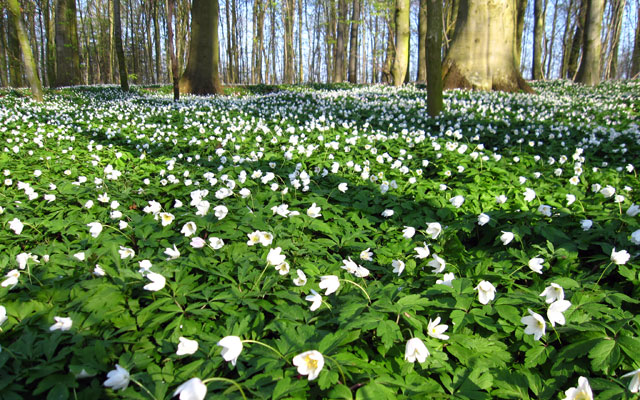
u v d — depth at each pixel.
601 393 1.94
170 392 1.85
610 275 3.19
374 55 49.53
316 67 65.50
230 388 1.78
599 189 4.52
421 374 2.21
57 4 31.69
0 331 2.15
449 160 6.44
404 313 2.38
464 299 2.56
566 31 39.03
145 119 12.05
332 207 4.58
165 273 2.66
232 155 7.39
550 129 9.20
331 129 9.65
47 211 4.86
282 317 2.41
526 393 2.08
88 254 2.92
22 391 1.87
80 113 13.42
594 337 2.21
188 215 4.02
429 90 10.45
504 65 17.73
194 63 23.52
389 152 7.40
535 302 2.45
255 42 46.06
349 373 1.98
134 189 5.55
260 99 17.61
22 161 6.99
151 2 39.47
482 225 4.07
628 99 15.16
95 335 2.15
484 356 2.29
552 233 3.61
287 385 1.79
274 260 2.76
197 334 2.29
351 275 3.13
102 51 49.94
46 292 2.48
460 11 17.77
